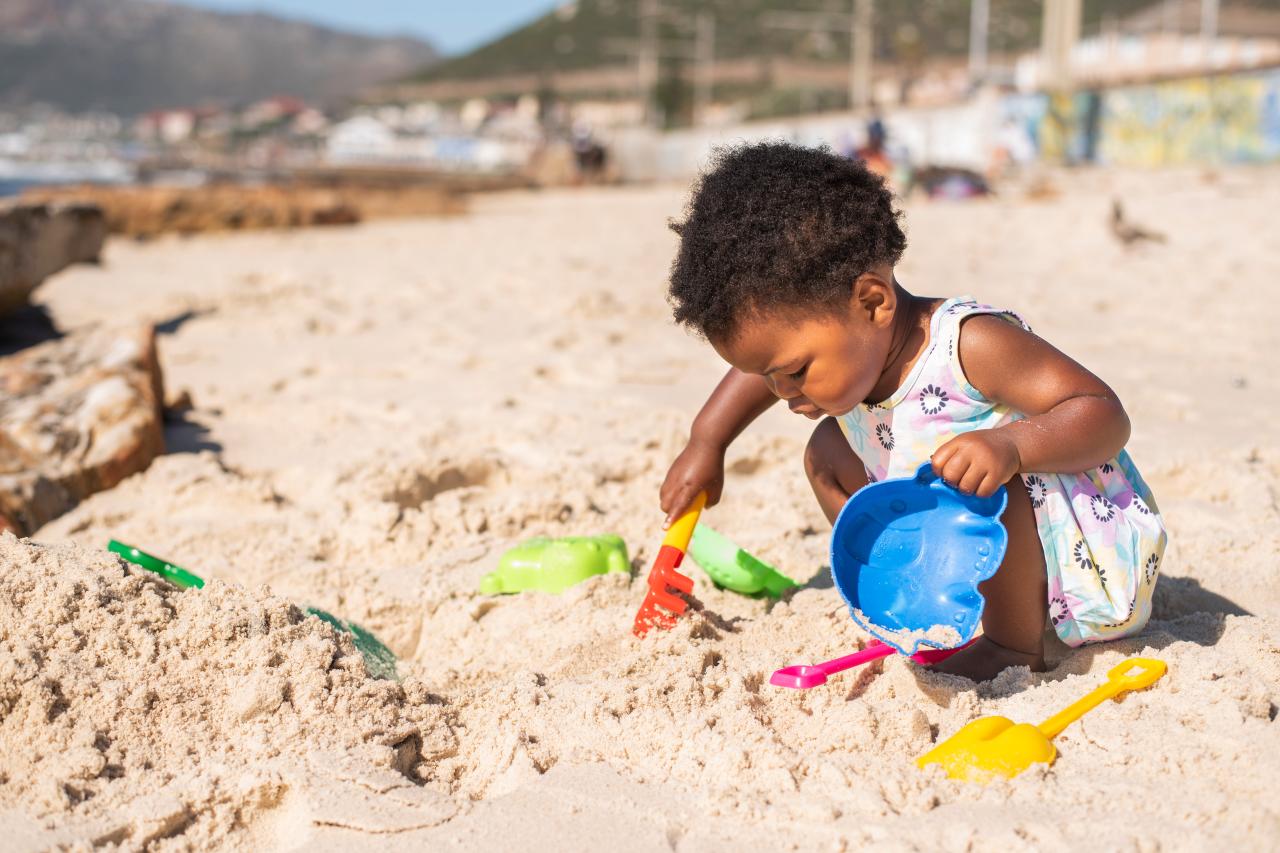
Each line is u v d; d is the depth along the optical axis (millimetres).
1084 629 2332
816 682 2191
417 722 2150
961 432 2287
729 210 2078
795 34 115062
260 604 2314
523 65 165875
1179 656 2213
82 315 7617
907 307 2271
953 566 2207
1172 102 26281
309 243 14102
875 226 2096
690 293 2137
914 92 47344
